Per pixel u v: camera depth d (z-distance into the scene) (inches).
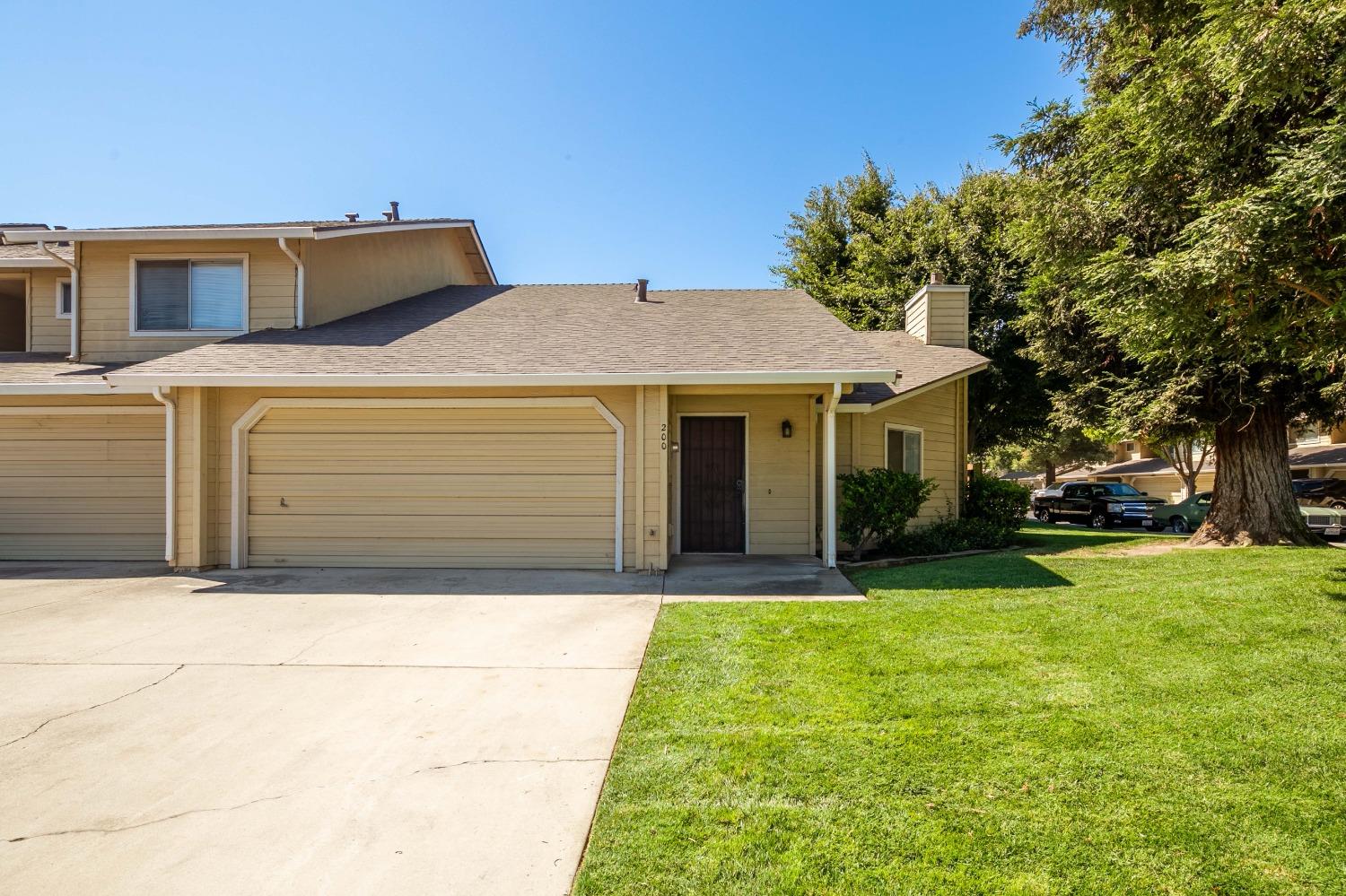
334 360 322.0
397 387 323.3
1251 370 348.2
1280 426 380.2
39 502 360.8
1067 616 212.2
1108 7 308.0
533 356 327.3
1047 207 373.4
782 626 209.9
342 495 328.8
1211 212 205.0
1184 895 83.7
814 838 96.7
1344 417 380.5
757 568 327.6
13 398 360.5
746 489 382.6
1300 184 178.2
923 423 446.9
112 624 222.8
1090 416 432.8
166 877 90.9
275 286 388.8
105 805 109.8
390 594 269.0
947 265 762.8
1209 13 207.3
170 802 110.6
